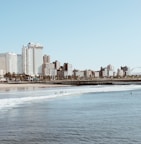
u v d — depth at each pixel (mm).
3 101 55406
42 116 33469
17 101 56375
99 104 51281
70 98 67812
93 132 23312
